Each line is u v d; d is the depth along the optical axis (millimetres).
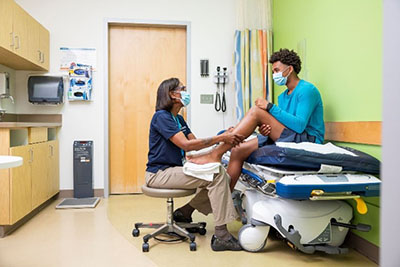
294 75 2320
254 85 3662
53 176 3371
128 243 2176
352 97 2154
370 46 1961
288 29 3279
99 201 3445
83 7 3633
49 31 3580
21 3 3537
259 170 2078
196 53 3812
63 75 3596
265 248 2117
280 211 1919
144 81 3838
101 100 3664
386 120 640
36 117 3562
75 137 3629
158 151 2160
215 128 3838
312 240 1924
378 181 1794
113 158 3793
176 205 3268
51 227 2523
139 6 3719
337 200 2070
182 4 3793
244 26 3701
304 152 1799
